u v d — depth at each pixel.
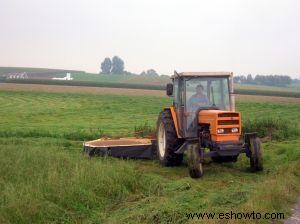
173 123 12.36
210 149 11.43
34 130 19.80
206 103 12.12
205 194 8.83
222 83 12.33
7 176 8.77
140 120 27.33
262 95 70.12
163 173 11.53
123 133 19.52
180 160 12.50
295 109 38.09
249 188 8.82
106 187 8.48
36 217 6.90
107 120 27.44
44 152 11.23
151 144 13.48
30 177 8.66
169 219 6.91
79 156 11.35
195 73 12.05
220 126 10.99
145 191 8.98
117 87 85.25
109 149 13.02
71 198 7.70
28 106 39.38
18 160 9.91
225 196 8.25
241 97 62.78
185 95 12.07
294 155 12.44
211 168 11.95
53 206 7.27
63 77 135.12
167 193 8.84
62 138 18.06
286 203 8.00
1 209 6.86
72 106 39.78
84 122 26.09
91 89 74.31
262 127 18.09
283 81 149.62
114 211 7.73
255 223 6.73
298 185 9.23
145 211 7.27
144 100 49.44
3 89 67.69
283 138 17.19
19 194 7.38
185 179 9.90
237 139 11.18
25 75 137.25
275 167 11.38
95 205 7.85
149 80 121.50
